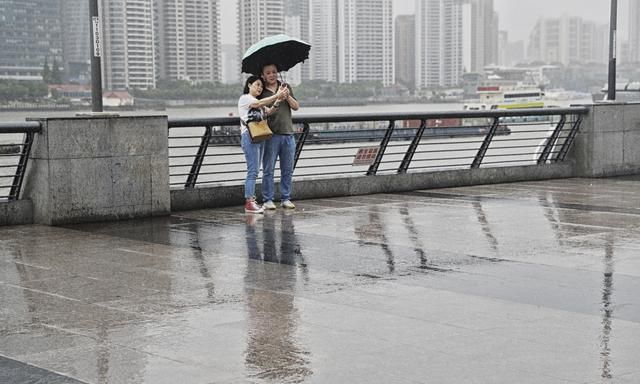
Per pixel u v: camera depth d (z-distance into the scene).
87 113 11.77
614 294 7.32
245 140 12.42
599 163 17.92
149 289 7.62
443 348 5.73
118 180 11.91
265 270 8.44
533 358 5.49
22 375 5.26
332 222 11.59
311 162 27.59
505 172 16.98
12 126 11.12
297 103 12.88
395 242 9.99
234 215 12.41
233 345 5.85
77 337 6.09
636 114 18.44
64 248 9.75
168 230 11.02
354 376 5.17
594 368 5.27
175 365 5.43
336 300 7.17
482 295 7.32
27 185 11.76
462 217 12.00
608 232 10.61
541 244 9.79
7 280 8.05
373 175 15.19
